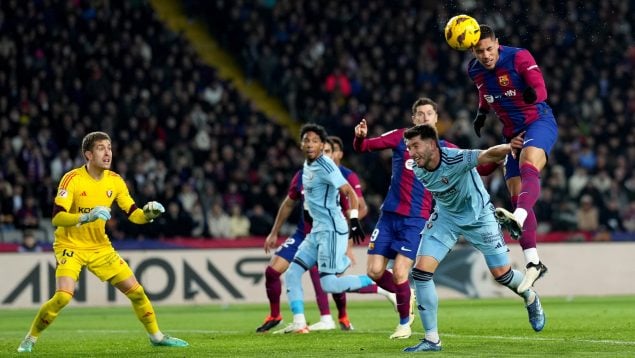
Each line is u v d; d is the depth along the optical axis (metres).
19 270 32.97
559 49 47.94
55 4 45.56
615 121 47.28
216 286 34.19
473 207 15.23
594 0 48.56
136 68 44.50
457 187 14.84
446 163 14.55
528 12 46.78
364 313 27.89
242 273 34.47
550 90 47.25
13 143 39.41
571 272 36.44
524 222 16.02
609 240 37.81
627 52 49.09
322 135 19.64
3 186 36.59
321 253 20.02
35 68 43.16
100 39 44.88
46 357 15.52
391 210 17.92
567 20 47.97
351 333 19.84
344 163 43.91
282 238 35.44
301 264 20.30
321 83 46.81
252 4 50.25
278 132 43.88
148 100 43.06
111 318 27.62
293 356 14.69
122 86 44.19
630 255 36.94
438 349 14.98
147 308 16.78
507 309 28.64
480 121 17.73
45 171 38.62
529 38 47.12
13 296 32.84
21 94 41.72
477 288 35.50
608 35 48.88
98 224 16.31
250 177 40.56
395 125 44.62
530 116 16.67
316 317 26.59
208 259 34.22
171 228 36.72
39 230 36.72
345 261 20.17
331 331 20.66
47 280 33.19
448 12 44.59
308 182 19.86
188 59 45.97
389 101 46.25
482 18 45.59
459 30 16.22
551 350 14.90
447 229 15.27
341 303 21.11
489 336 18.17
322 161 19.58
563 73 47.56
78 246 16.33
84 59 44.38
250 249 34.69
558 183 40.94
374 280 18.33
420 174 14.88
